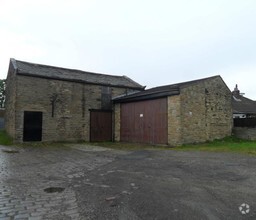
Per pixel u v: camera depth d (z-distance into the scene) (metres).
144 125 15.17
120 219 3.54
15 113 14.43
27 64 17.00
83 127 16.95
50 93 15.77
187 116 13.33
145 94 14.80
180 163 7.81
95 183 5.59
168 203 4.16
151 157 9.26
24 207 4.05
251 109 26.62
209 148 11.52
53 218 3.59
